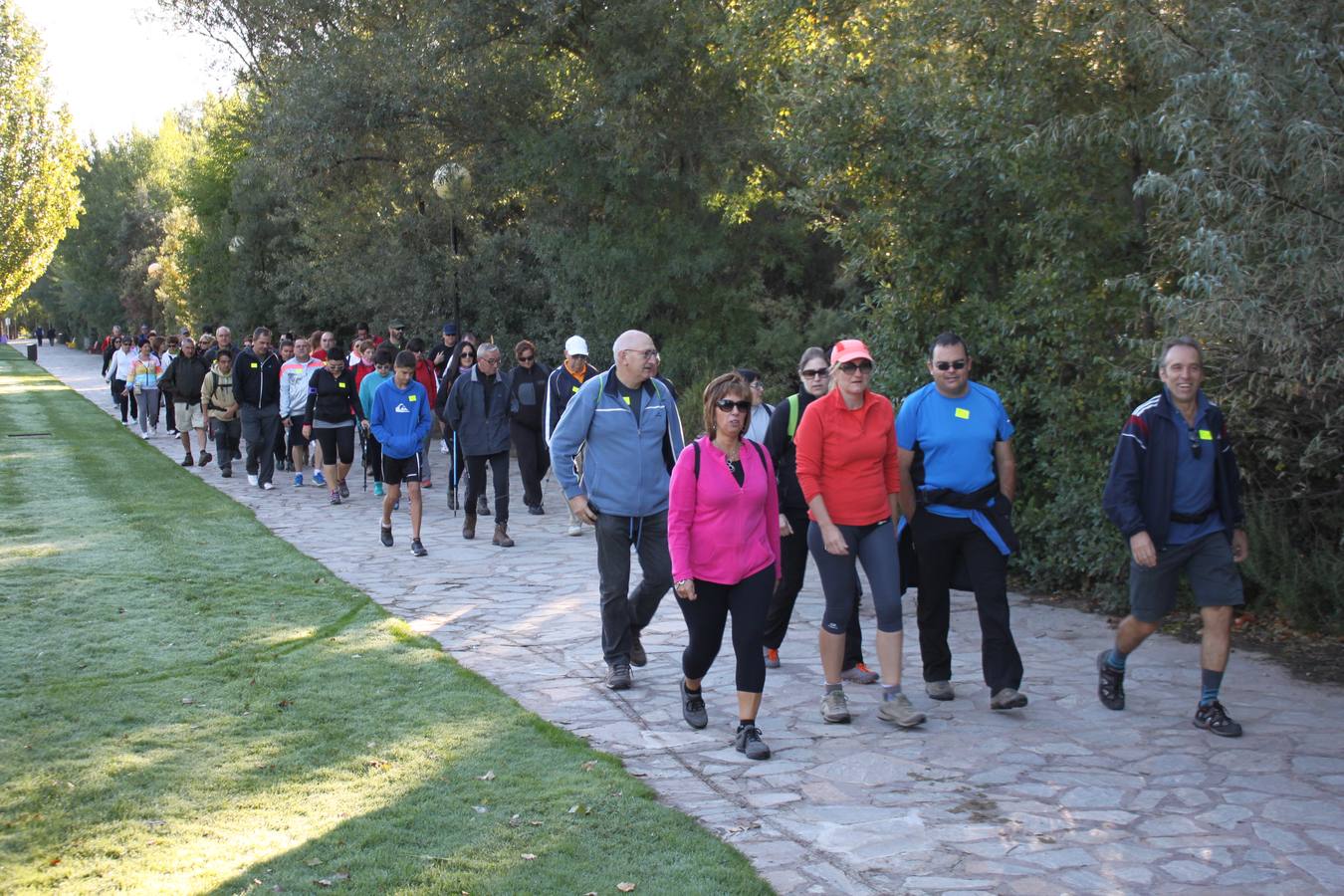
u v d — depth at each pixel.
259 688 6.78
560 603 9.27
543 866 4.40
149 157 81.50
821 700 6.62
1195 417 6.05
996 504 6.45
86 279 82.50
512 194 20.69
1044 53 9.05
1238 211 6.59
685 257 18.05
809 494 6.13
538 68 19.45
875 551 6.22
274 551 11.34
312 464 20.16
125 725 6.13
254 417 16.58
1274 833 4.75
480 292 22.97
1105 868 4.44
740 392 5.80
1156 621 6.17
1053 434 9.20
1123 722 6.21
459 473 14.34
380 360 14.38
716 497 5.81
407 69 19.00
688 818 4.89
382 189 22.41
